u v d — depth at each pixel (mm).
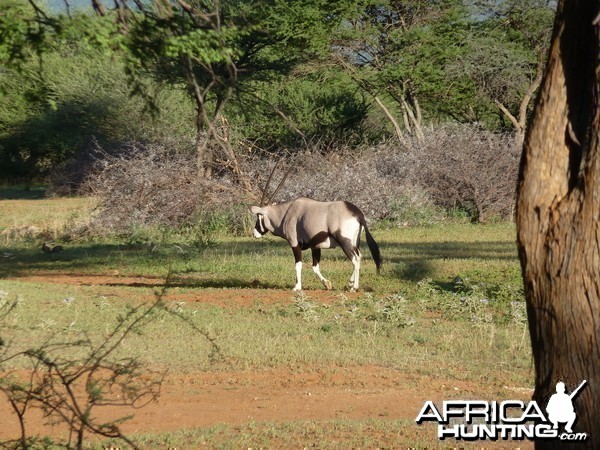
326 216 40344
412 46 104750
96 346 26781
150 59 14719
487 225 77938
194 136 72750
